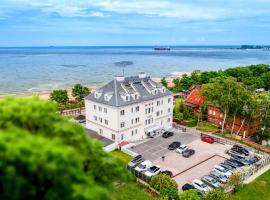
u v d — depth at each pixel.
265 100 63.00
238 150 56.97
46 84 158.75
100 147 19.36
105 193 12.66
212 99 68.50
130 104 59.81
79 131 17.83
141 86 66.38
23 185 10.88
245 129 67.44
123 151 57.69
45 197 11.62
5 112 14.66
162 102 68.38
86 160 17.36
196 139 64.88
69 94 126.81
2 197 10.92
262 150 58.50
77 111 89.00
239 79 138.88
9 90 138.62
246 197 40.97
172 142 62.81
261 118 63.47
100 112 62.25
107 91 61.84
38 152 10.88
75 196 11.38
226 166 49.94
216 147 60.25
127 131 61.09
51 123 15.86
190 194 35.62
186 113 77.25
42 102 16.39
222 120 72.88
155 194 40.62
